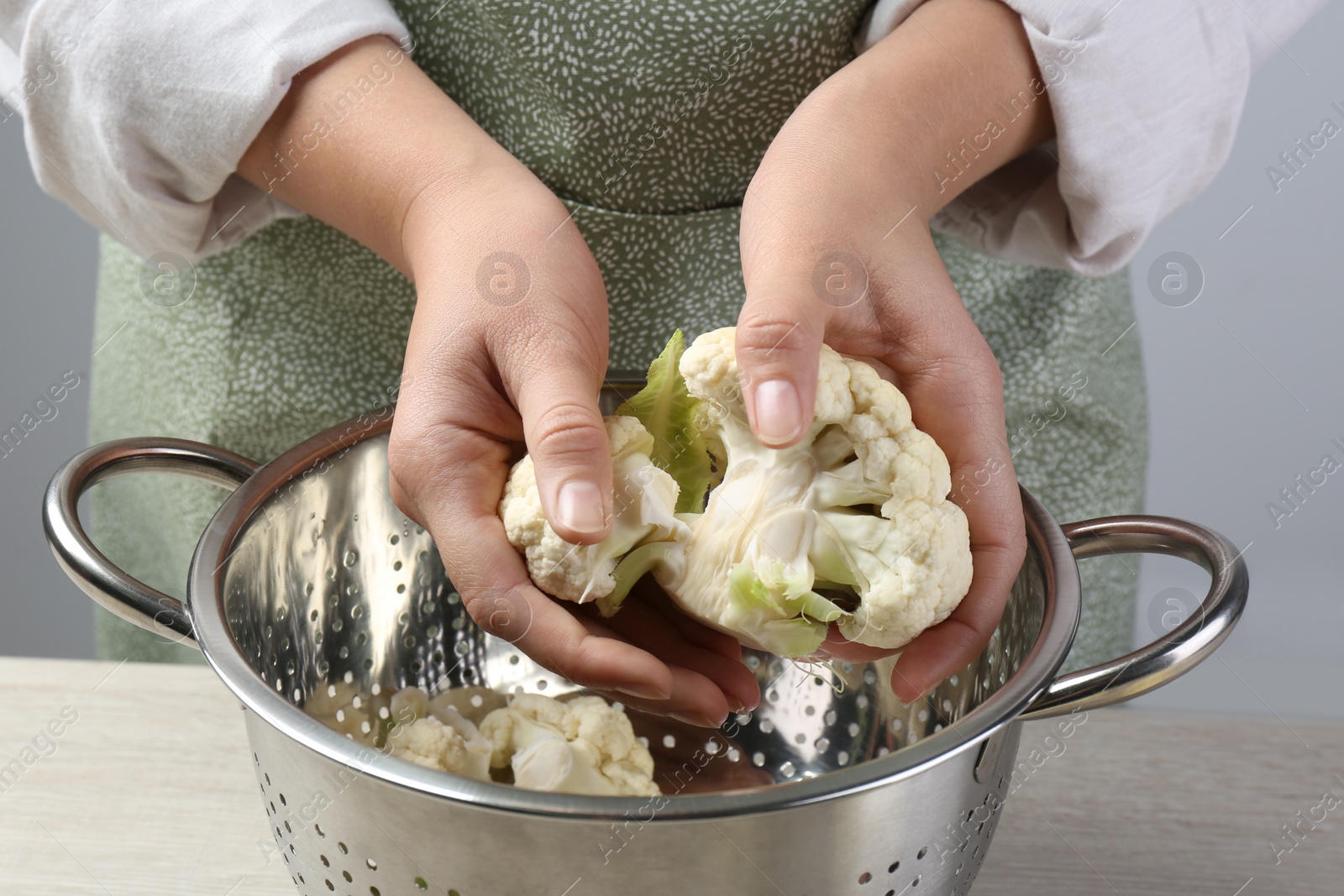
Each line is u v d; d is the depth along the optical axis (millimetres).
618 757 584
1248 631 1088
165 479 753
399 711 609
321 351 721
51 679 662
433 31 650
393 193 584
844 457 551
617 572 558
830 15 632
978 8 608
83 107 610
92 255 1119
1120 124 616
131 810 607
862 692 611
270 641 566
